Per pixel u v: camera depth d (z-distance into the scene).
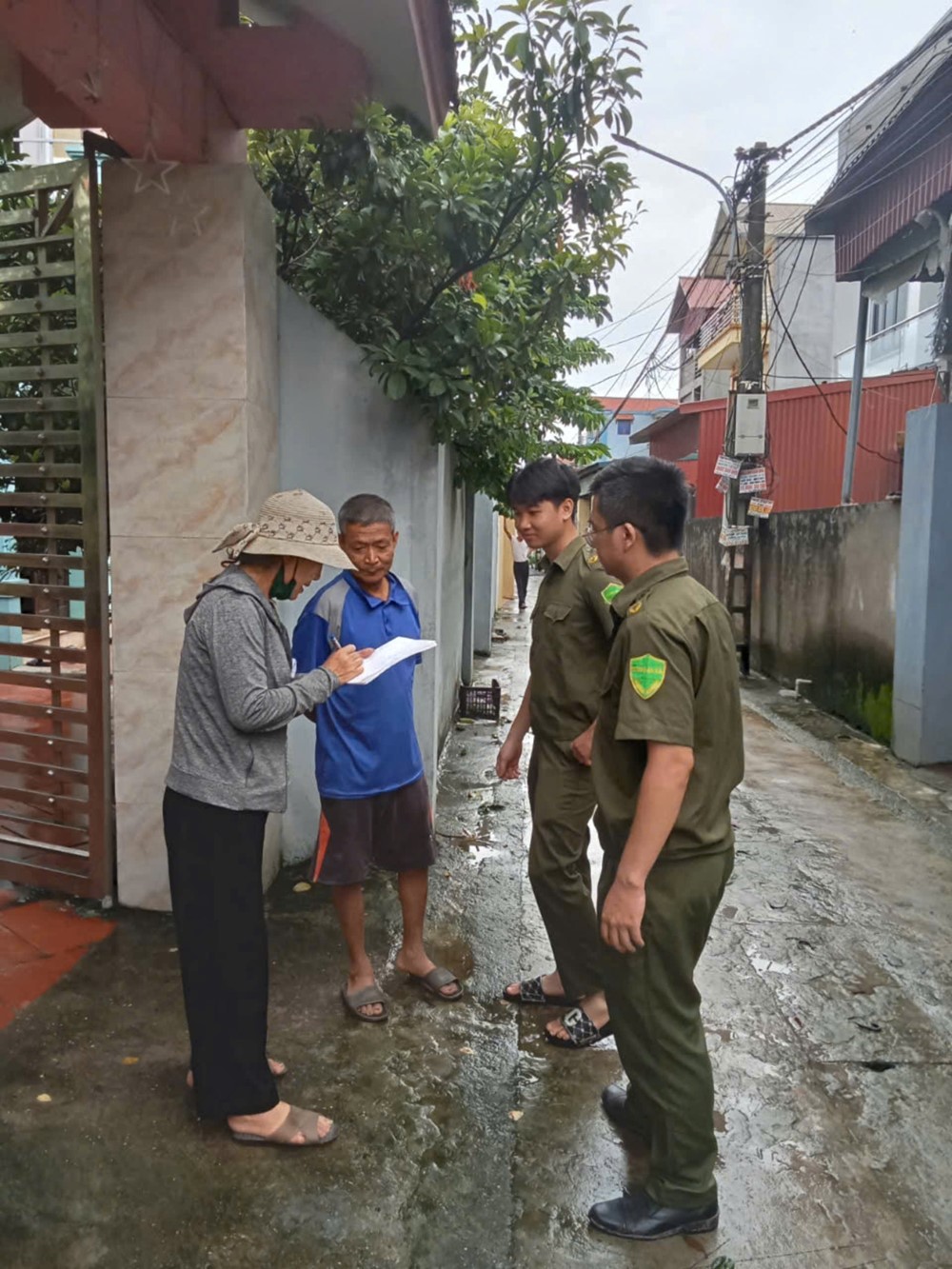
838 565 8.05
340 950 3.49
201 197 3.35
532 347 4.80
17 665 6.43
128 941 3.47
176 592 3.51
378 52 3.36
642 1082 2.18
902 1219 2.27
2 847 3.87
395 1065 2.82
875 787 5.88
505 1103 2.66
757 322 10.17
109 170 3.35
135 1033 2.91
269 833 3.95
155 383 3.43
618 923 2.00
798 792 5.89
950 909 4.11
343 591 2.99
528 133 4.03
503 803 5.42
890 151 7.52
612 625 2.73
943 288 7.22
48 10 2.40
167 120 3.10
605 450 8.98
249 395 3.46
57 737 3.68
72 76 2.78
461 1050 2.91
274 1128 2.44
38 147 9.55
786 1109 2.69
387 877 4.13
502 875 4.32
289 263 4.68
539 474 2.85
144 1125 2.51
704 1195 2.21
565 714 2.83
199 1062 2.40
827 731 7.48
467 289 4.60
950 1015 3.23
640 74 3.77
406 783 3.04
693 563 14.30
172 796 2.38
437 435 4.42
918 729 6.23
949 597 6.09
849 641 7.78
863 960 3.62
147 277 3.39
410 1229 2.19
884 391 13.30
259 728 2.31
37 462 3.67
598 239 4.62
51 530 3.51
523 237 4.27
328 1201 2.26
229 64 3.37
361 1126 2.54
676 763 1.96
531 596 19.31
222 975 2.36
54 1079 2.69
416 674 4.72
